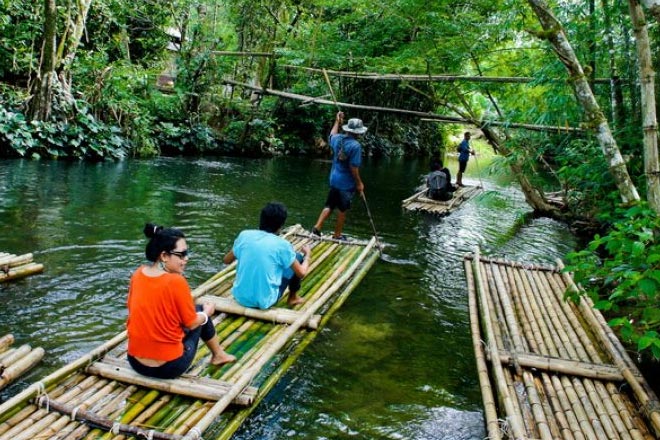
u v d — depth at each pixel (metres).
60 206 7.22
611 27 6.70
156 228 3.00
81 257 5.33
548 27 4.14
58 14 11.44
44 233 5.96
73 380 3.05
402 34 11.12
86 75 12.37
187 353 3.09
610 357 3.93
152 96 14.46
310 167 14.91
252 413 3.08
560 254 7.34
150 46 15.84
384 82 19.25
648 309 3.21
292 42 13.61
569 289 3.91
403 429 3.07
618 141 6.38
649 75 3.69
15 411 2.73
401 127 23.48
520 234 8.47
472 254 6.73
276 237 4.15
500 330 4.35
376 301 5.02
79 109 11.52
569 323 4.57
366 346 4.07
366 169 16.47
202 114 15.99
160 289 2.91
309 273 5.32
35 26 11.21
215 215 7.68
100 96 12.25
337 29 13.22
